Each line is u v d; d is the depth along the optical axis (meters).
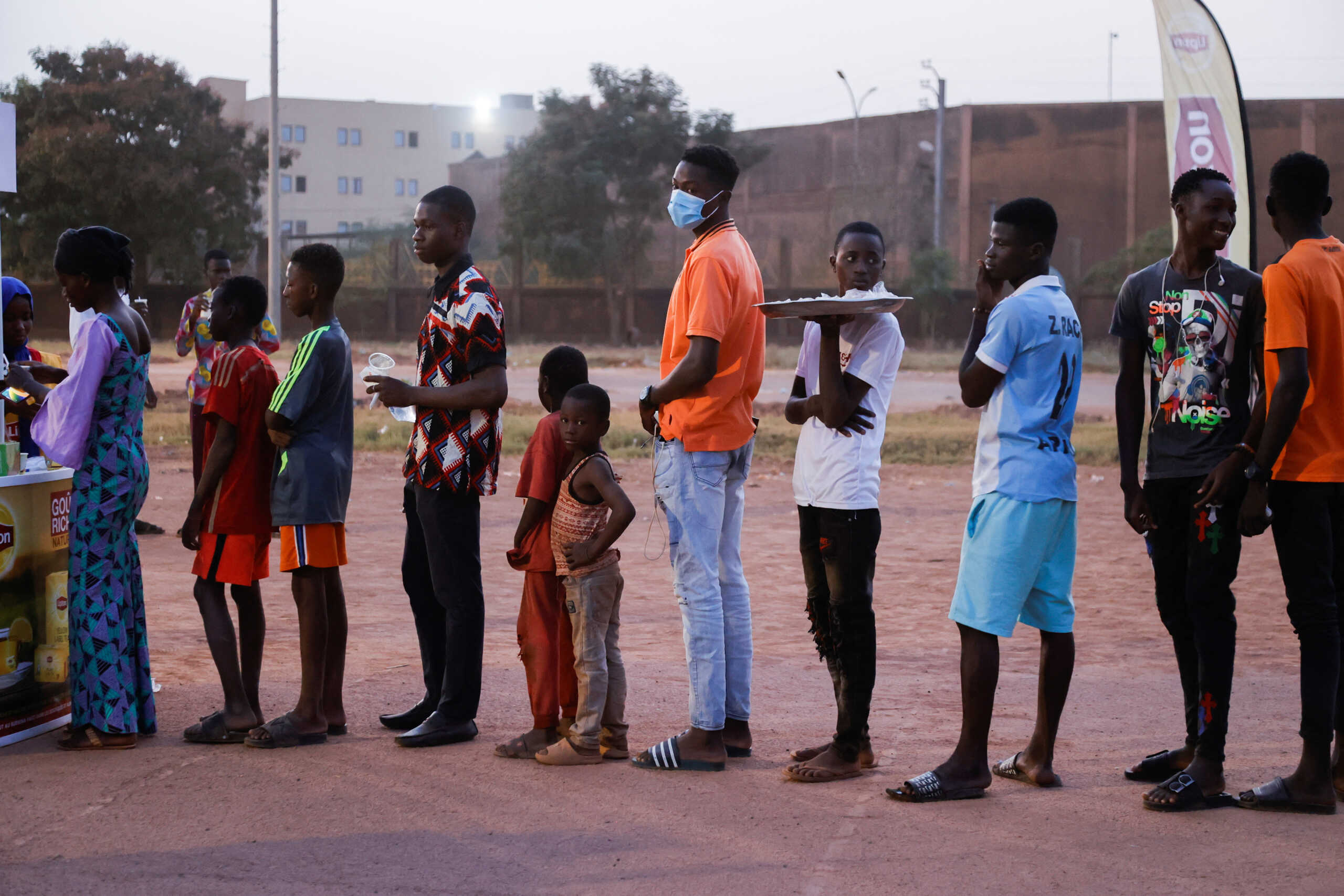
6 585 4.74
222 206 48.16
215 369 4.78
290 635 6.63
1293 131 48.75
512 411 21.69
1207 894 3.38
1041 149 52.25
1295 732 5.06
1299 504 4.12
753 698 5.64
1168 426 4.33
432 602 5.01
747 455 4.70
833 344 4.27
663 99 51.78
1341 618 4.27
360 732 4.97
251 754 4.62
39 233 45.03
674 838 3.78
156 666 5.91
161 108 46.25
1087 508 12.60
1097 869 3.55
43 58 46.53
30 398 5.57
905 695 5.69
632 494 12.87
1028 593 4.23
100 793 4.15
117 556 4.75
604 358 38.84
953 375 35.38
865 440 4.41
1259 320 4.16
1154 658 6.47
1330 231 48.44
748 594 4.79
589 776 4.41
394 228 59.50
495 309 4.73
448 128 93.88
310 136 89.38
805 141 58.75
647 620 7.29
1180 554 4.39
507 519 11.21
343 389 4.83
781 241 53.41
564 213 51.12
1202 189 4.20
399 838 3.76
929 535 10.90
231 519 4.75
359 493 12.76
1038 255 4.33
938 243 50.47
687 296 4.49
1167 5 10.34
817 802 4.14
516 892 3.37
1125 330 4.48
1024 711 5.42
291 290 4.84
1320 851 3.70
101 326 4.68
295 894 3.35
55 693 4.96
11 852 3.62
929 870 3.54
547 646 4.61
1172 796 4.05
